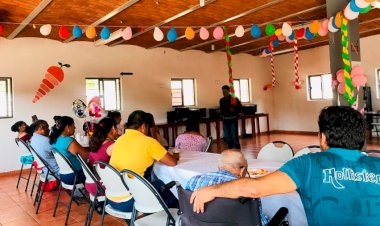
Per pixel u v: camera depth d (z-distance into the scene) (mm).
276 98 11500
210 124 9906
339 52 4691
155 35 5270
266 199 1887
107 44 7918
